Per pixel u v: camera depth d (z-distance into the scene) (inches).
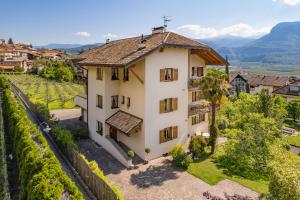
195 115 1087.0
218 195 674.8
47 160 527.8
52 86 2640.3
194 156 914.1
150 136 880.9
